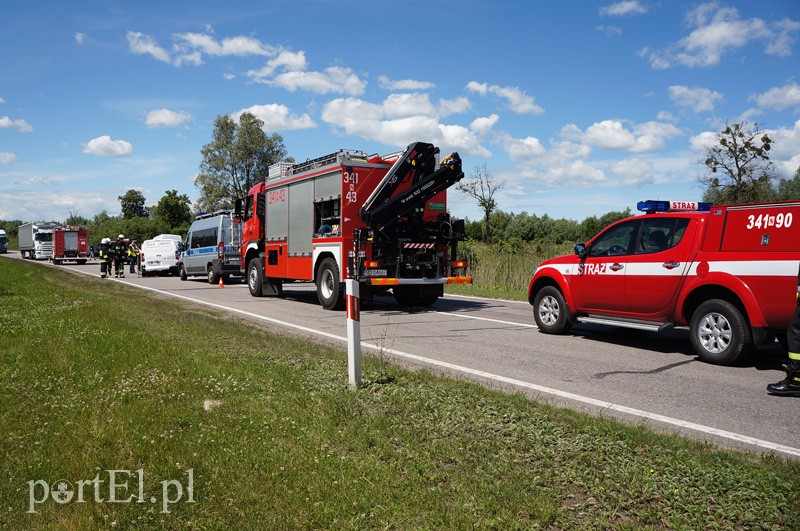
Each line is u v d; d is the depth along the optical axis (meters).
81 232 50.00
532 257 19.56
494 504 3.51
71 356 7.32
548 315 10.36
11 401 5.48
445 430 4.73
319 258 14.33
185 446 4.32
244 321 11.52
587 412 5.59
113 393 5.66
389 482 3.79
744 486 3.72
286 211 15.74
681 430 5.20
